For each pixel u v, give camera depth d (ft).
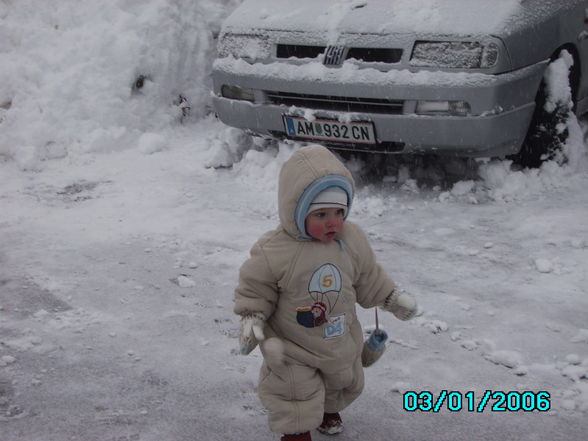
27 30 19.27
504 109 14.39
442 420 9.27
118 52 19.45
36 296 11.82
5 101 18.48
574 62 16.38
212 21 21.47
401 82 14.37
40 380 9.87
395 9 14.94
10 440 8.88
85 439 8.91
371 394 9.68
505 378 9.98
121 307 11.55
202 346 10.62
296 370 8.13
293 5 16.08
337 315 8.13
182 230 14.16
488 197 15.37
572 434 9.05
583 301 11.63
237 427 9.13
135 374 10.02
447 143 14.49
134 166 17.63
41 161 17.79
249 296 8.03
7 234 13.97
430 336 10.84
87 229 14.23
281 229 8.11
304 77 15.14
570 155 16.24
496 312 11.40
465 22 14.34
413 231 14.05
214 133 19.92
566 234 13.70
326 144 15.48
